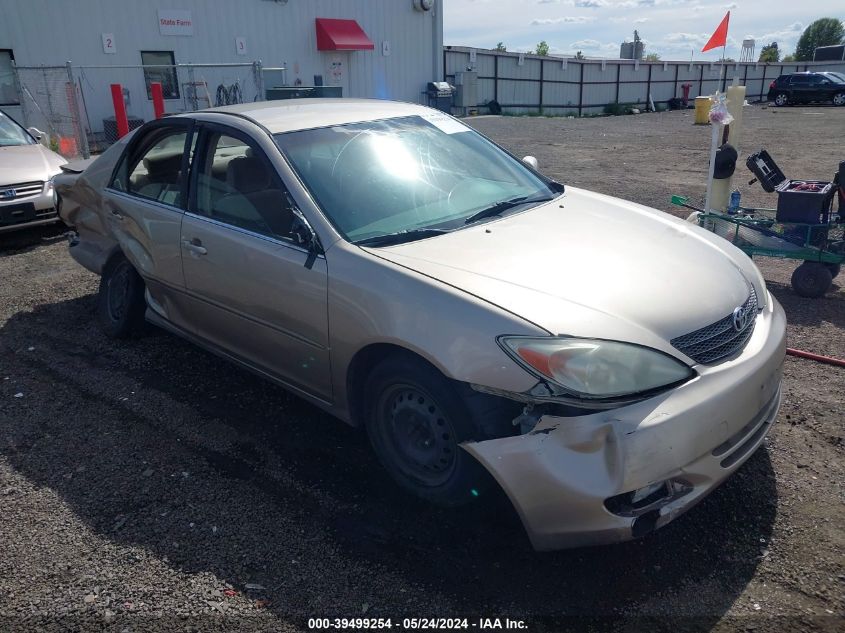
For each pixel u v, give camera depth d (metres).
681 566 2.65
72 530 2.96
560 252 3.06
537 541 2.53
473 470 2.72
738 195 6.23
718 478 2.59
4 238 8.27
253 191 3.56
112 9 17.45
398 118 4.07
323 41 21.67
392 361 2.90
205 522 2.98
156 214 4.11
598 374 2.42
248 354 3.78
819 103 34.09
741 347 2.79
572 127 22.78
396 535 2.87
